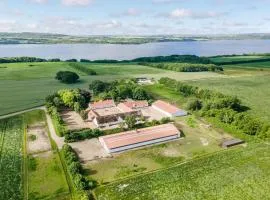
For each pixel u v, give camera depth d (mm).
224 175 62625
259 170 64312
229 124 91125
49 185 59969
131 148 77188
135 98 126500
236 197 54719
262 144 77562
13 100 124688
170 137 82375
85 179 60656
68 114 106125
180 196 55562
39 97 129875
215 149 76250
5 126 93125
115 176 63656
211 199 54375
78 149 76812
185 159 71062
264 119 97375
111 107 115500
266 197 54562
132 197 55719
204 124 94375
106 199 55281
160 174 64000
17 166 67375
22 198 55656
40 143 80250
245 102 119812
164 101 124312
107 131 87625
